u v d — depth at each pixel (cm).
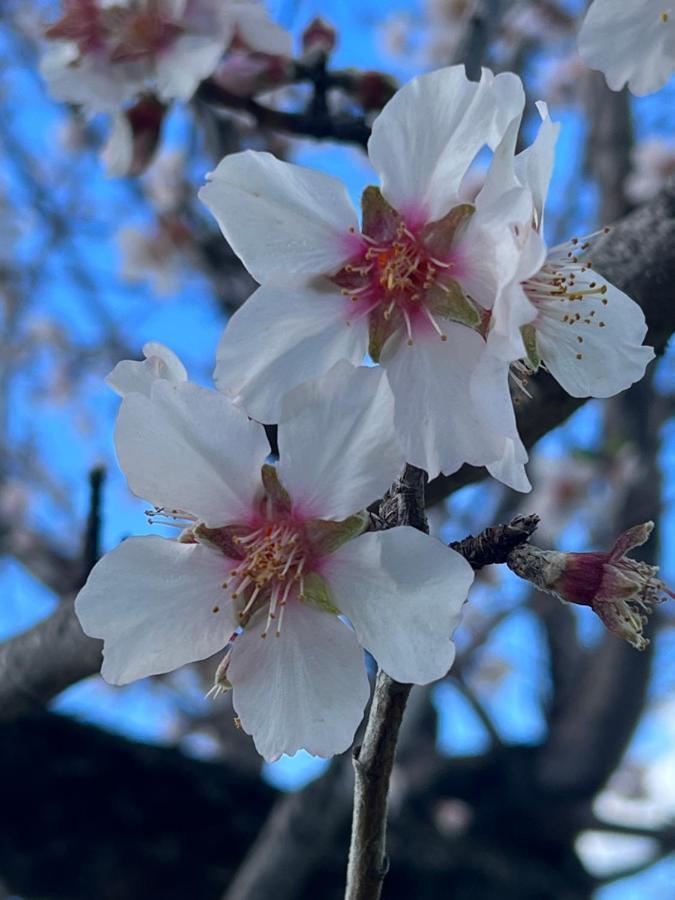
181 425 13
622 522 46
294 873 29
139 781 38
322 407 13
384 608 13
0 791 36
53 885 37
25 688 21
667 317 18
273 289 14
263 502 13
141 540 13
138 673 13
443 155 14
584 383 14
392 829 41
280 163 14
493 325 12
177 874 38
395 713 12
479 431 13
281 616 13
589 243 20
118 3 23
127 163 24
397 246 14
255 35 24
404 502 13
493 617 52
